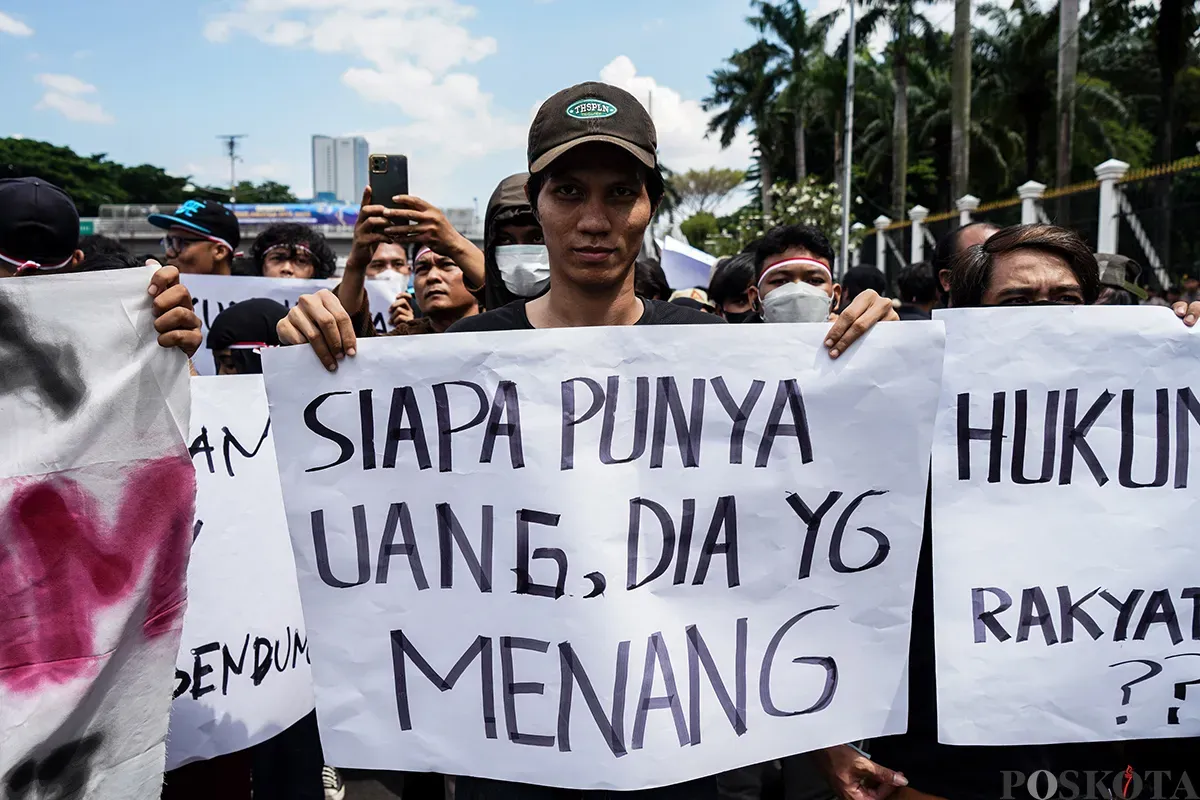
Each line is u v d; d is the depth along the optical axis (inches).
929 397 64.4
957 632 65.8
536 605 62.7
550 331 63.5
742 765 62.8
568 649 62.1
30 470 61.4
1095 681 66.3
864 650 64.9
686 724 62.0
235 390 83.7
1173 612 66.8
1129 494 66.8
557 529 62.9
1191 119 1145.4
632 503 63.2
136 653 64.3
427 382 64.2
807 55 1583.4
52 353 62.1
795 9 1582.2
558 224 65.3
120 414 63.3
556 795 63.7
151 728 64.7
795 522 64.4
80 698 61.6
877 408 64.5
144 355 63.8
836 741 64.3
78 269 84.7
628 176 64.0
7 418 61.2
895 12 1080.2
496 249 99.1
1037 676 66.0
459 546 63.9
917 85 1350.9
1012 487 66.4
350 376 64.5
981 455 66.5
